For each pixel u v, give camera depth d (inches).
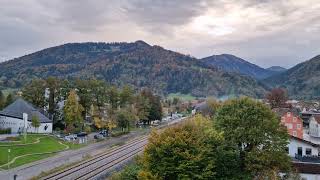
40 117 5757.9
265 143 2447.1
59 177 3026.6
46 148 4394.7
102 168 3403.1
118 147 4756.4
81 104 6378.0
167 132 2250.2
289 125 5925.2
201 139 2249.0
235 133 2452.0
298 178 2549.2
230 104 2637.8
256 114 2522.1
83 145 4879.4
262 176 2341.3
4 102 6796.3
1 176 3031.5
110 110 6387.8
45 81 6505.9
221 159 2287.2
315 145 3440.0
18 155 3887.8
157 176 2103.8
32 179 2925.7
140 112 7401.6
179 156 2114.9
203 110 7583.7
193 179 2091.5
